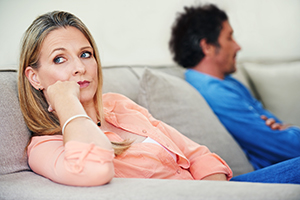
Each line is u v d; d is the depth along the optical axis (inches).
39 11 71.6
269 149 64.1
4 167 33.1
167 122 52.9
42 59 36.8
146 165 37.4
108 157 27.8
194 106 56.7
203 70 71.3
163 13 90.3
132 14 86.7
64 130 29.8
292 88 88.0
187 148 43.9
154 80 54.5
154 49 90.6
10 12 68.2
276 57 106.3
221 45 69.7
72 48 36.9
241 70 91.0
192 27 70.2
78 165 27.3
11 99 37.1
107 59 84.3
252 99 77.0
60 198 25.9
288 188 23.4
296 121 86.4
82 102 37.9
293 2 109.5
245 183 25.7
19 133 35.7
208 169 41.4
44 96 38.4
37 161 32.0
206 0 91.4
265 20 108.4
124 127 41.2
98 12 81.7
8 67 42.8
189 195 23.7
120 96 47.1
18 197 26.9
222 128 58.7
